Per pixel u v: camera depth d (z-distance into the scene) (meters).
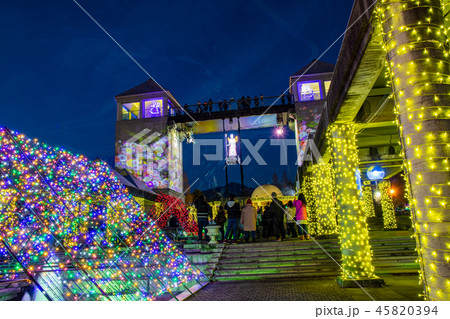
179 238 16.59
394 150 13.54
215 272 10.01
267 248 11.16
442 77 3.22
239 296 7.25
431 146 3.10
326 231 13.29
